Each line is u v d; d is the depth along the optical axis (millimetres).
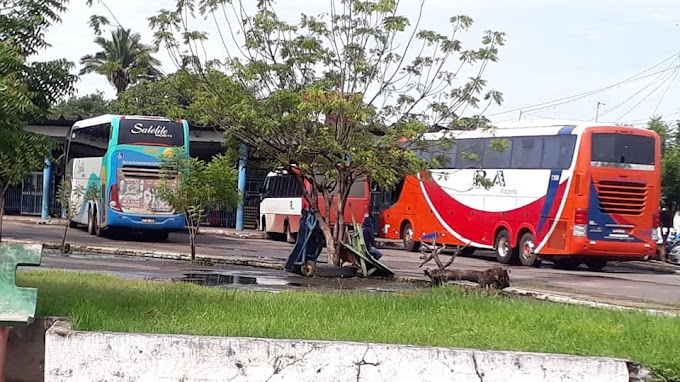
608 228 25688
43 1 10016
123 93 21469
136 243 28922
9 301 7867
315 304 10922
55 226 37125
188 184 21750
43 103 10008
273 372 7402
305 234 19938
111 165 29359
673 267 31469
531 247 27047
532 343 8430
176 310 9797
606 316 10508
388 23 19656
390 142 19547
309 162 19828
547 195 26547
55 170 39094
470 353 7375
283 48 19688
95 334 7523
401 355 7387
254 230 42875
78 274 14578
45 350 7621
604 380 7359
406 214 33312
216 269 20500
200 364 7438
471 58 20219
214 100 19125
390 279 19156
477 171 29328
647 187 26078
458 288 14695
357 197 33344
